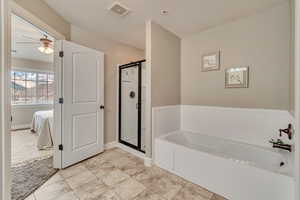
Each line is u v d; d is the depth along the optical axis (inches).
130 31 105.7
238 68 87.4
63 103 83.4
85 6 75.7
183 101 116.0
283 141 71.8
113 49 122.0
